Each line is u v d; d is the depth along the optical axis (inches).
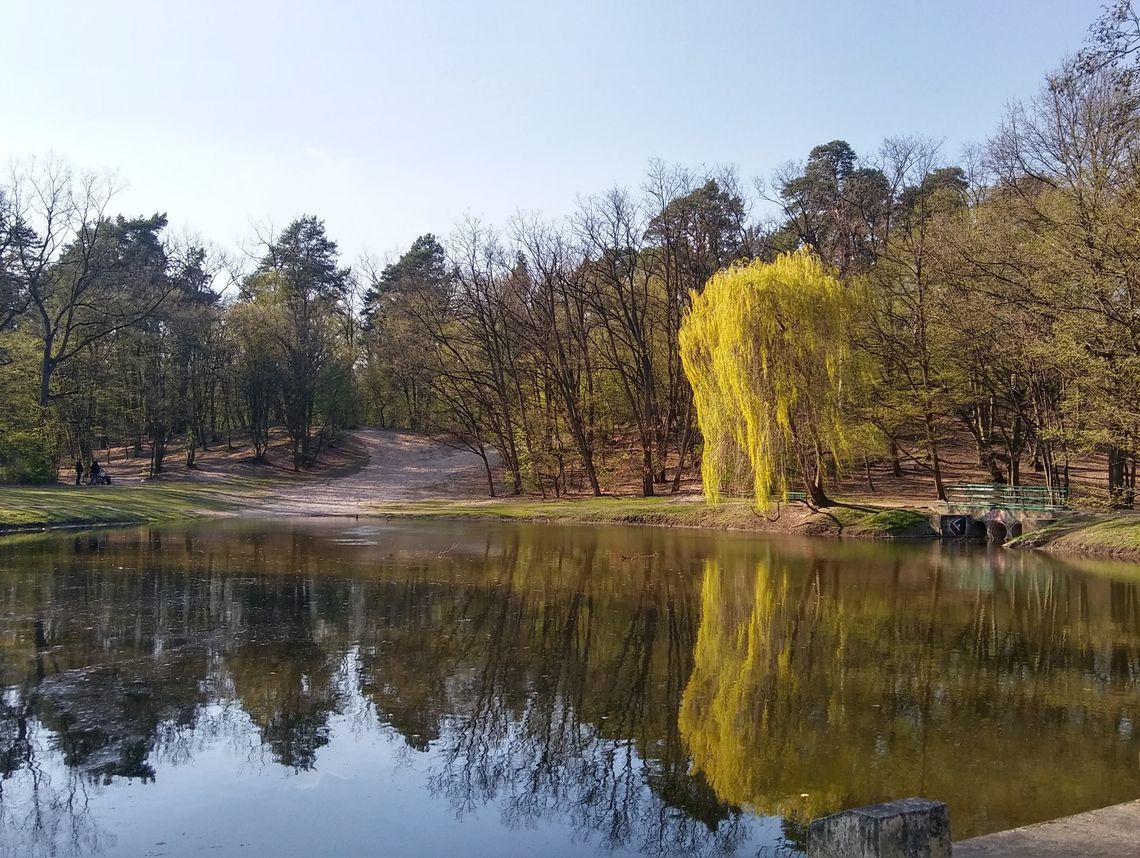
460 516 1705.2
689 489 1862.7
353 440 2827.3
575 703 482.6
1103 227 973.8
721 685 518.6
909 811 208.8
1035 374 1264.8
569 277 1988.2
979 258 1235.9
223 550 1107.9
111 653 571.2
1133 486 1213.1
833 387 1258.6
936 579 903.7
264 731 433.1
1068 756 401.7
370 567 972.6
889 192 1973.4
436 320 2117.4
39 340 2038.6
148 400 2230.6
